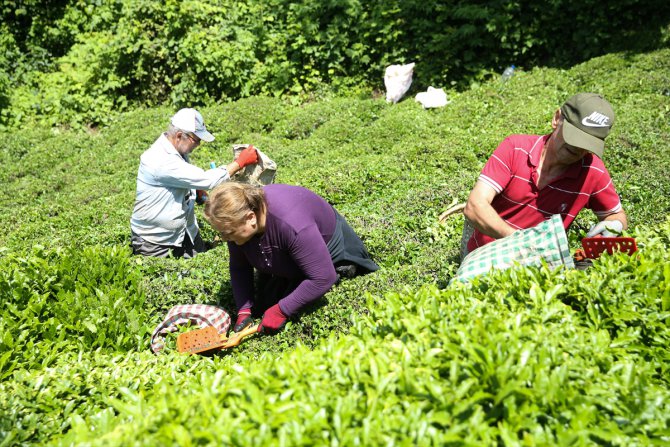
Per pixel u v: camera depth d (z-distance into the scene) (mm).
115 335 4422
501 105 10219
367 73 12719
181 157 5910
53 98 13164
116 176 9805
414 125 9789
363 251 4977
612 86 9953
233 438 2010
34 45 14852
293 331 4426
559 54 12109
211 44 12391
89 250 5152
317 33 12680
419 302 2955
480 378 2254
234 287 4578
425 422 2027
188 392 2684
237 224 3785
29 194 9586
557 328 2656
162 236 6094
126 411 2428
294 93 12719
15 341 4000
